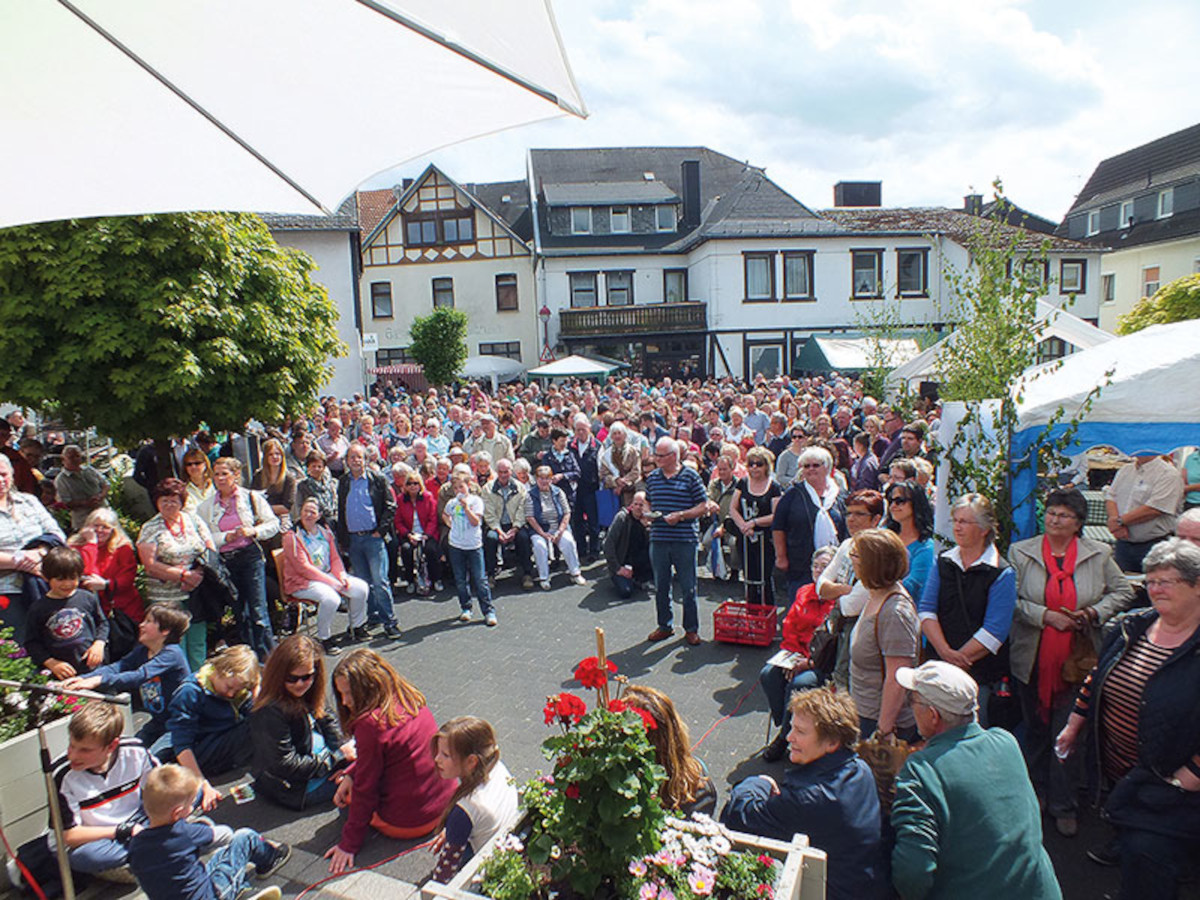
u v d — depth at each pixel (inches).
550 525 360.8
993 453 200.2
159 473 361.4
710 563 356.2
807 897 90.4
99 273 289.0
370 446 393.7
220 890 140.0
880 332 716.0
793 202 1288.1
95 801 155.6
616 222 1332.4
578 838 87.1
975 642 156.2
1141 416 189.2
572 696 90.0
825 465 242.8
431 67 67.5
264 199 84.4
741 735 204.2
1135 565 229.1
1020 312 204.2
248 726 191.9
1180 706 119.8
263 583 271.0
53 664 197.8
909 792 105.2
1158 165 1312.7
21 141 71.7
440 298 1310.3
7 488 223.8
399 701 163.6
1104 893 138.6
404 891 147.0
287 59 67.8
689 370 1194.0
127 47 65.9
